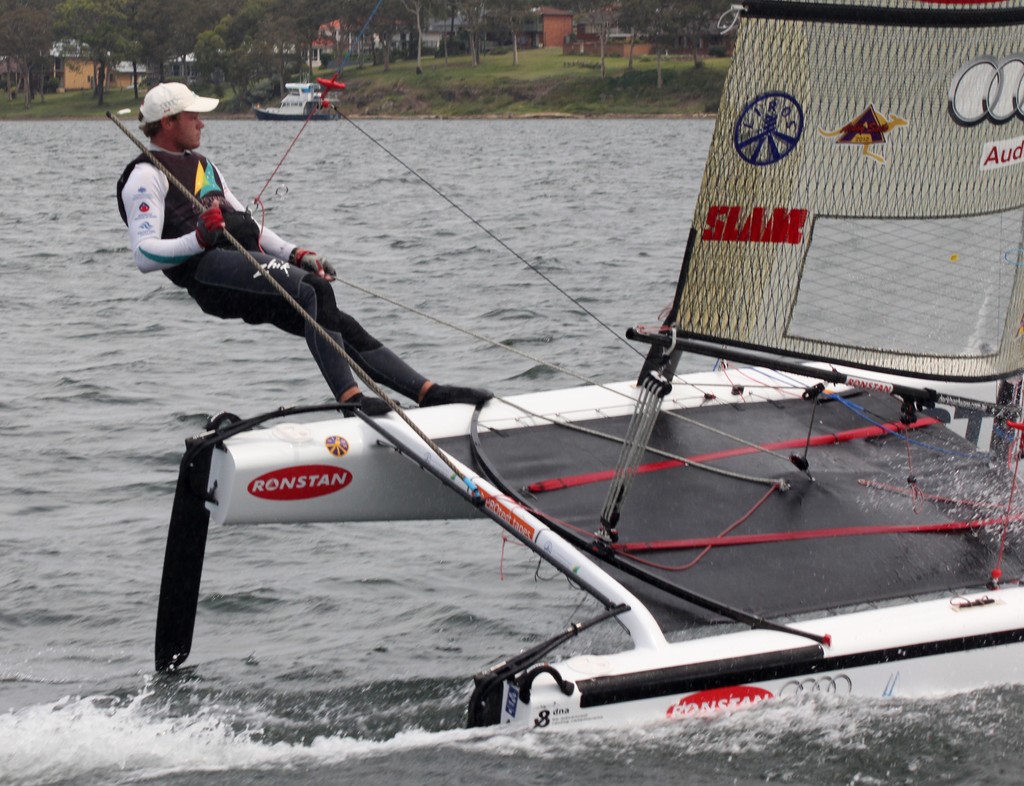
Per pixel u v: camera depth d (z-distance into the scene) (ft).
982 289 31.35
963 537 32.40
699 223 30.89
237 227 34.96
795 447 36.35
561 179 209.87
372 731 31.30
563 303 90.02
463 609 40.60
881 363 31.17
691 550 31.01
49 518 49.14
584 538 30.45
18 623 39.75
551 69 523.70
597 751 26.61
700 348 31.58
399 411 31.71
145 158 34.24
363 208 162.50
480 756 26.58
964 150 30.40
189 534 34.24
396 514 34.99
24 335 83.05
